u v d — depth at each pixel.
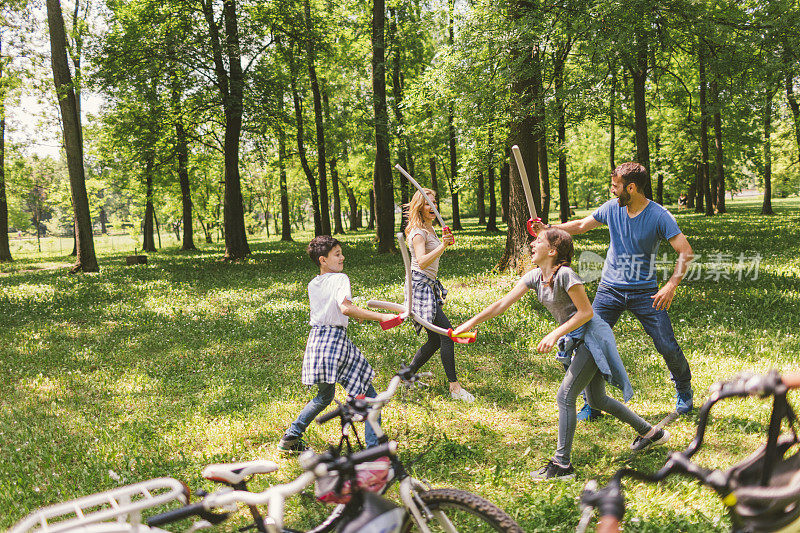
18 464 4.50
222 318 10.04
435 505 2.41
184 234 32.28
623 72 13.82
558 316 3.87
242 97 19.53
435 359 6.84
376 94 19.55
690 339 6.90
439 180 38.44
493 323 8.14
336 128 24.27
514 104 12.15
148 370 7.11
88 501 2.09
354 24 22.47
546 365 6.44
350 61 23.89
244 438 4.91
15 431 5.34
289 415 5.32
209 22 18.84
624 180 4.69
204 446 4.82
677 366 4.78
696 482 3.66
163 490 3.99
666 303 4.51
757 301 8.54
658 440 4.20
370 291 11.49
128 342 8.62
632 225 4.78
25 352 8.23
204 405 5.69
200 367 7.18
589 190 61.19
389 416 5.12
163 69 18.16
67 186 35.19
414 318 3.96
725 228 21.91
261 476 4.14
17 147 25.89
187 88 19.39
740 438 4.32
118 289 14.18
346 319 4.27
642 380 5.73
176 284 14.80
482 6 12.54
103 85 18.03
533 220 4.39
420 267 5.34
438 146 25.00
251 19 19.44
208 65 19.12
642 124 19.55
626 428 4.66
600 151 47.88
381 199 19.97
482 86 12.42
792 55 11.06
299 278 14.96
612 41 10.84
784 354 6.07
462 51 12.86
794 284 9.59
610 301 5.02
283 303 11.14
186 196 31.72
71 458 4.64
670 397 5.27
